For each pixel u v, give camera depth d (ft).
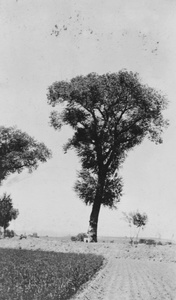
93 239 149.28
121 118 164.14
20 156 217.56
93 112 159.53
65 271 64.28
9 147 230.68
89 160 160.76
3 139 227.40
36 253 108.68
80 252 131.54
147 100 155.74
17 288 47.70
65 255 104.12
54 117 164.76
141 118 161.48
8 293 44.39
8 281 53.57
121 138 161.68
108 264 94.99
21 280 54.90
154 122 161.38
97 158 158.10
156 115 159.53
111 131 159.43
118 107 161.38
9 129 227.61
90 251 131.75
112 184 162.40
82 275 62.44
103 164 157.07
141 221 177.17
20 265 74.13
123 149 166.30
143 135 165.27
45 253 110.22
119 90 155.43
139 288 58.18
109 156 161.79
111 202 163.73
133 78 155.02
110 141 159.22
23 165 222.89
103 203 164.14
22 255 99.55
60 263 78.74
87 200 158.30
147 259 123.03
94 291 52.31
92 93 154.61
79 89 152.66
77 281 56.29
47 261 83.46
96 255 114.62
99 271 76.18
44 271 64.23
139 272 81.46
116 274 74.69
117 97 158.10
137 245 136.67
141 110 159.63
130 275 74.64
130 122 163.43
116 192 162.50
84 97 154.71
